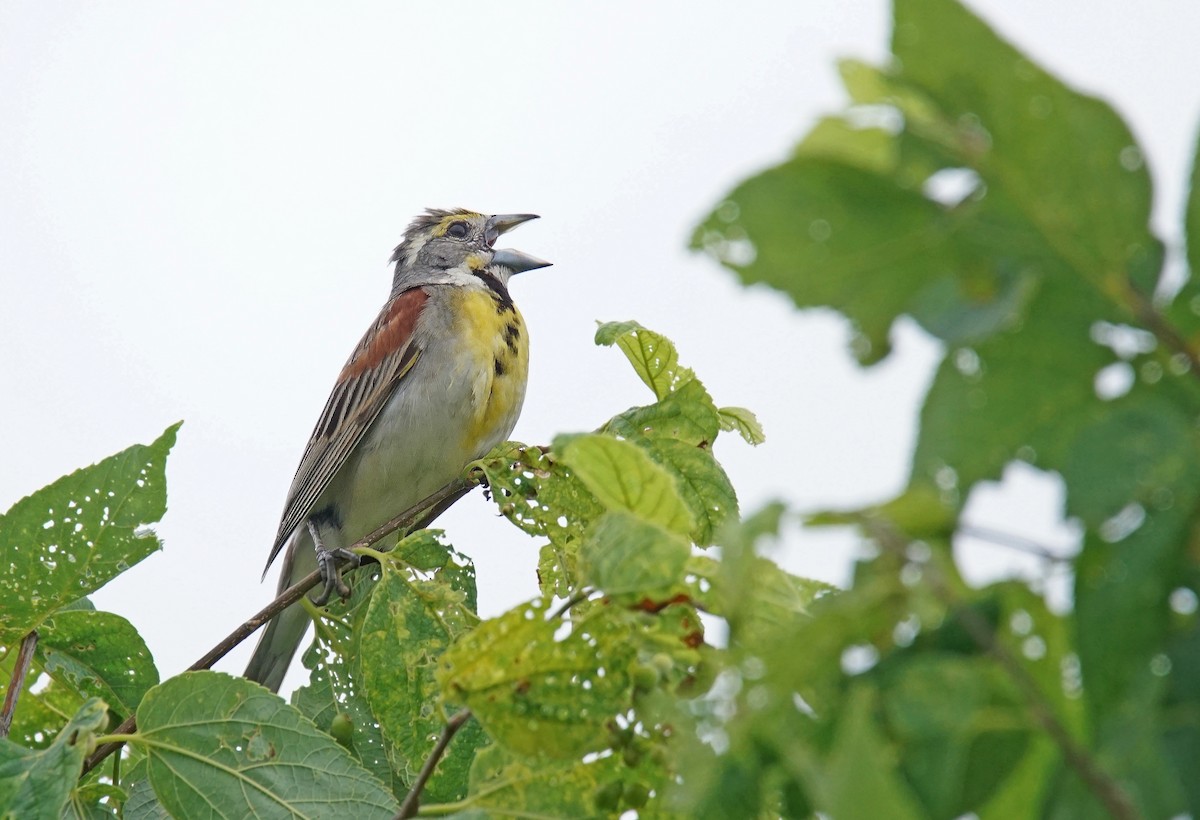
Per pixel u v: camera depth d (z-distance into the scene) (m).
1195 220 2.93
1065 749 2.76
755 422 7.09
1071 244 2.88
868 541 2.89
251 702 5.90
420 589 6.69
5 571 6.64
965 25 2.81
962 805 3.00
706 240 2.98
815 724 2.98
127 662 7.19
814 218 2.94
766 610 3.89
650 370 6.83
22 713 7.50
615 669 4.25
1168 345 2.86
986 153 2.87
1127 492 2.78
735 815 3.34
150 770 5.82
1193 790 2.71
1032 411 2.97
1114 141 2.84
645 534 3.90
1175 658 2.78
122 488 6.63
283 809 5.78
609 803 4.46
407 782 6.54
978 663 2.89
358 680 7.65
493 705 4.29
